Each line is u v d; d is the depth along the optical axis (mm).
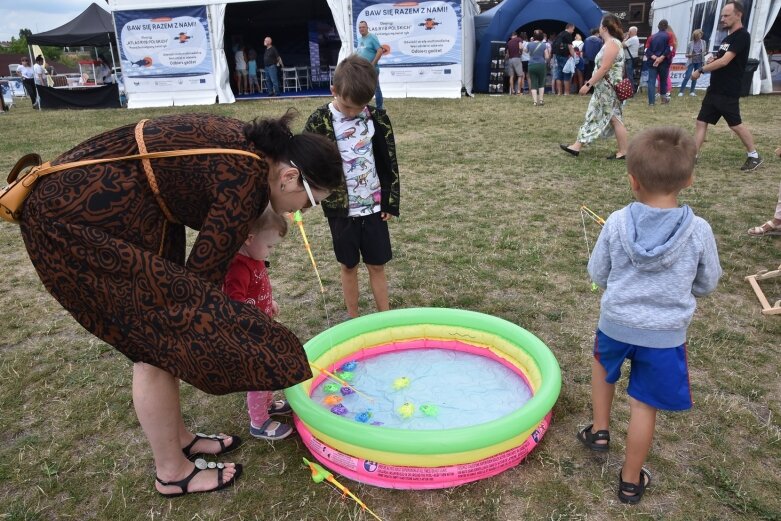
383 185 3264
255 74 18312
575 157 7844
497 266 4441
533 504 2246
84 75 23688
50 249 1824
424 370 3209
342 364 3205
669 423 2672
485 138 9414
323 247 5035
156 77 15883
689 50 14875
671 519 2168
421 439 2221
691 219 2025
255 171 1901
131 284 1849
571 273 4277
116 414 2865
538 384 2732
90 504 2324
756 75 14250
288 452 2574
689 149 2012
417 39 14781
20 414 2881
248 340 1917
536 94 13242
